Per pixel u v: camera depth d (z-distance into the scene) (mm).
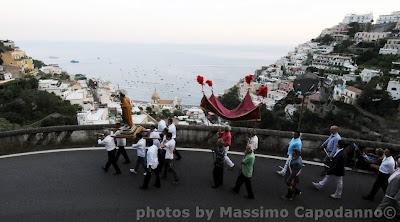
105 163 11109
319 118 58156
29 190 8961
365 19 174875
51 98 70250
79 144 12852
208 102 12727
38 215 7719
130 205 8336
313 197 9109
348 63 98875
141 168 10781
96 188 9227
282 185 9805
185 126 12945
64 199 8531
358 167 11203
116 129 11031
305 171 10906
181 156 11914
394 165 8562
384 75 74188
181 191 9219
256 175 10453
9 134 11789
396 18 147875
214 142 12969
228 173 10656
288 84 100000
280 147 12477
